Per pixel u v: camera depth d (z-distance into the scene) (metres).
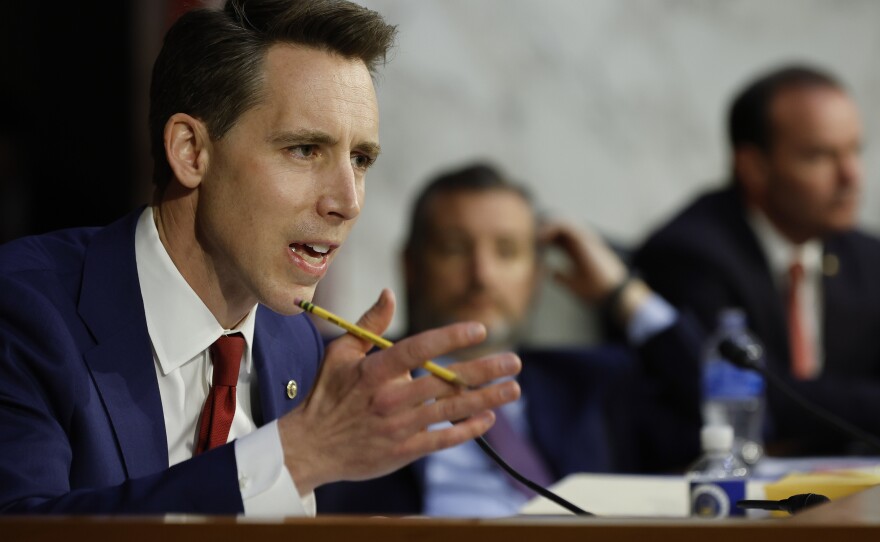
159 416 4.67
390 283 13.24
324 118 4.54
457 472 8.20
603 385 8.97
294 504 3.82
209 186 4.67
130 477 4.55
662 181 13.78
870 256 11.63
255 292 4.67
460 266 9.05
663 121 13.78
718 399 9.42
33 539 3.01
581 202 13.68
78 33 12.83
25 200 12.65
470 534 2.91
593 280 10.14
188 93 4.65
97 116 12.82
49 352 4.44
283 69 4.56
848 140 11.40
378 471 3.83
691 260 10.99
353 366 3.83
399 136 13.42
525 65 13.59
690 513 5.25
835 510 3.13
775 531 2.82
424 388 3.76
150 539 2.98
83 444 4.45
